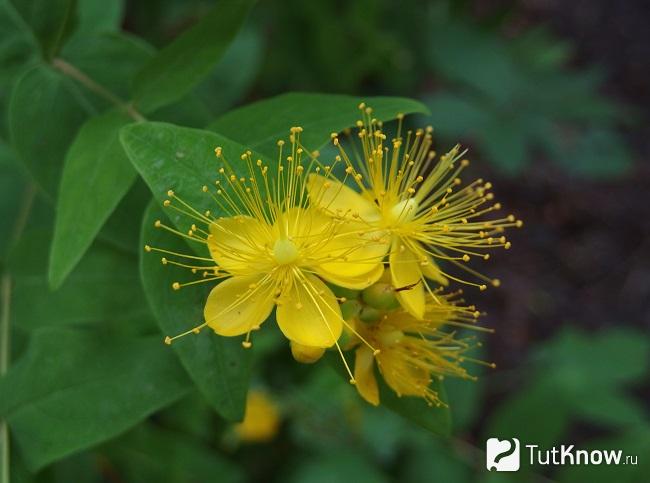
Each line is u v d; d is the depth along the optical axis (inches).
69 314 7.5
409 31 12.2
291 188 6.4
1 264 8.2
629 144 18.9
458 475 9.6
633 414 10.1
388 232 6.5
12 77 7.8
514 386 15.7
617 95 19.3
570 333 10.9
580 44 19.9
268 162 6.5
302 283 6.3
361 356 6.6
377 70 12.2
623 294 17.3
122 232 7.2
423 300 6.4
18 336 7.9
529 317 17.0
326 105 6.9
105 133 6.9
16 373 7.1
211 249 6.3
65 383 7.0
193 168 6.3
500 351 16.5
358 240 6.4
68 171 6.7
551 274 17.5
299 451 10.8
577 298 17.3
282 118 6.9
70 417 7.0
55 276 6.4
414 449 9.9
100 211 6.6
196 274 6.5
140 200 7.2
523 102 12.2
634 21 20.4
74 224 6.5
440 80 15.7
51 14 7.4
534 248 17.7
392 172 6.8
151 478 8.7
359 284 6.3
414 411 6.8
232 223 6.4
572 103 12.4
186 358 6.4
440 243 6.7
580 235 18.0
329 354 6.8
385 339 6.6
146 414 6.9
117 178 6.6
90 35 7.7
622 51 19.9
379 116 6.8
